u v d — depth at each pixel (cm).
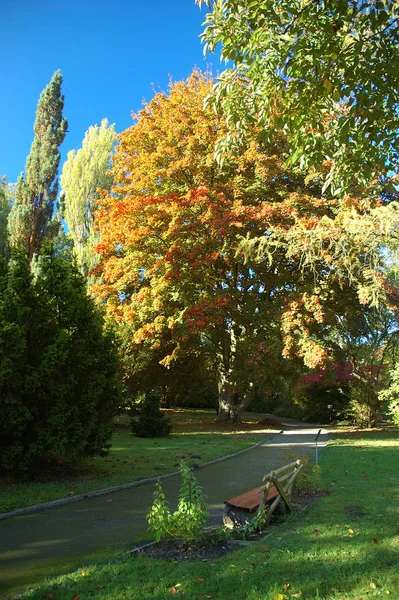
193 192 1659
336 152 644
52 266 901
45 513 624
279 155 1769
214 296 1720
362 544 454
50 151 2838
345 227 870
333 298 1798
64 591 368
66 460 969
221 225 1564
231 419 2198
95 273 2062
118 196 2491
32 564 439
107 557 449
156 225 1770
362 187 869
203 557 449
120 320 1880
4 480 799
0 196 3341
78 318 884
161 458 1093
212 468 1007
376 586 360
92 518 601
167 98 2205
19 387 783
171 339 1858
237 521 540
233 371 1919
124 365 1823
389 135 598
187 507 479
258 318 1741
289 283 1820
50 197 2838
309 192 1809
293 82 572
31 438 820
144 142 2106
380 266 1000
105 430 880
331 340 1977
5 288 855
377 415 2148
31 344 840
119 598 351
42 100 2905
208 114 1783
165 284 1677
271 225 1485
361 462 1044
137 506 665
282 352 1587
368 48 533
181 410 3225
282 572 391
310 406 2709
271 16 533
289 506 597
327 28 506
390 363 1997
